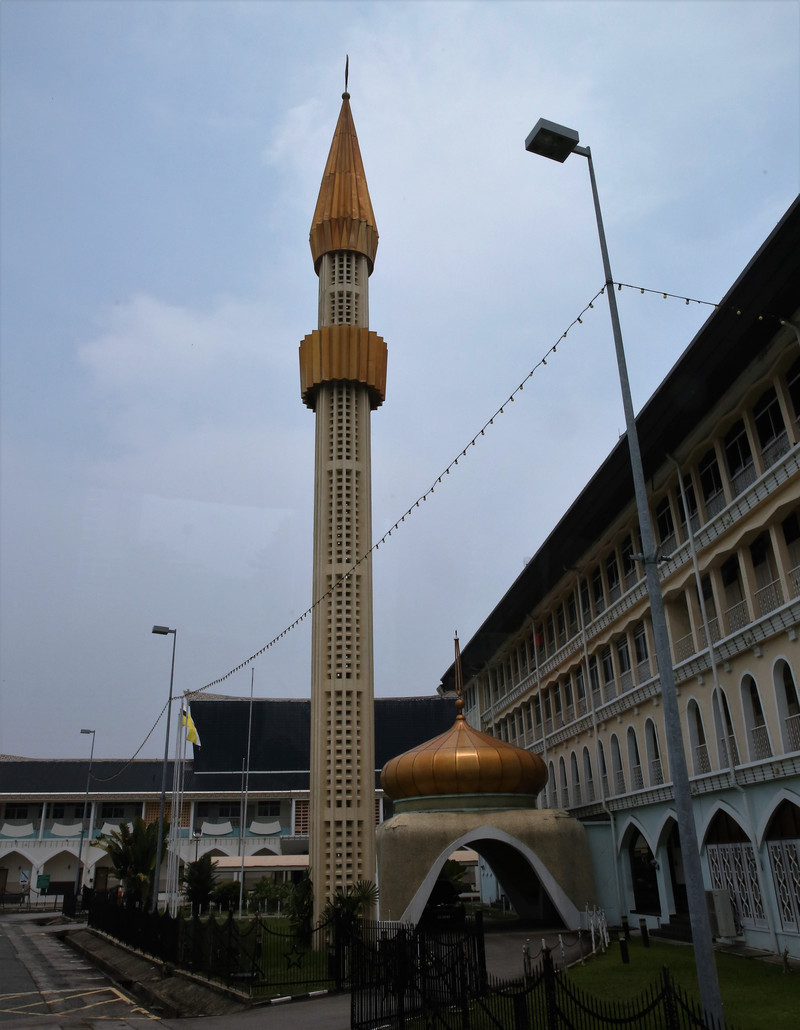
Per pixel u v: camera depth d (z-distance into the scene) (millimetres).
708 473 28688
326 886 34719
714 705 27984
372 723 37750
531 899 40969
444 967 17453
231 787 83125
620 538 35938
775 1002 16812
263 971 23953
